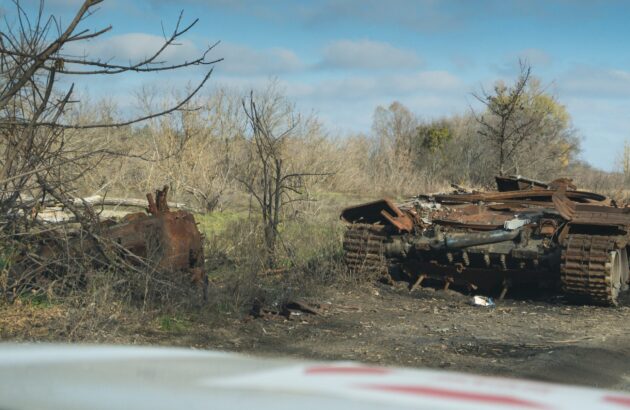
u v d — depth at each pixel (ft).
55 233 26.66
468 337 26.37
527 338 26.37
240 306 28.35
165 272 27.04
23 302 24.98
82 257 25.73
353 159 100.42
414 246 37.11
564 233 35.06
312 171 71.77
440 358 22.86
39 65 20.92
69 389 4.52
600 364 22.35
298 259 38.29
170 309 25.86
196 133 67.21
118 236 26.99
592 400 4.71
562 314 31.99
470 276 36.99
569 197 41.29
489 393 4.67
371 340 25.35
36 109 24.36
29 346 6.56
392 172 105.40
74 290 25.40
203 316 26.30
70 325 22.57
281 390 4.51
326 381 4.89
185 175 66.08
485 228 36.99
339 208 63.36
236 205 66.18
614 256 34.60
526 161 84.53
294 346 23.95
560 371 21.06
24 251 25.79
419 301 34.55
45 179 25.95
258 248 36.37
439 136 122.72
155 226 27.50
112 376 5.02
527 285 37.35
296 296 31.76
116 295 26.07
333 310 30.55
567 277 33.45
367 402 4.18
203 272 29.37
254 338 24.70
